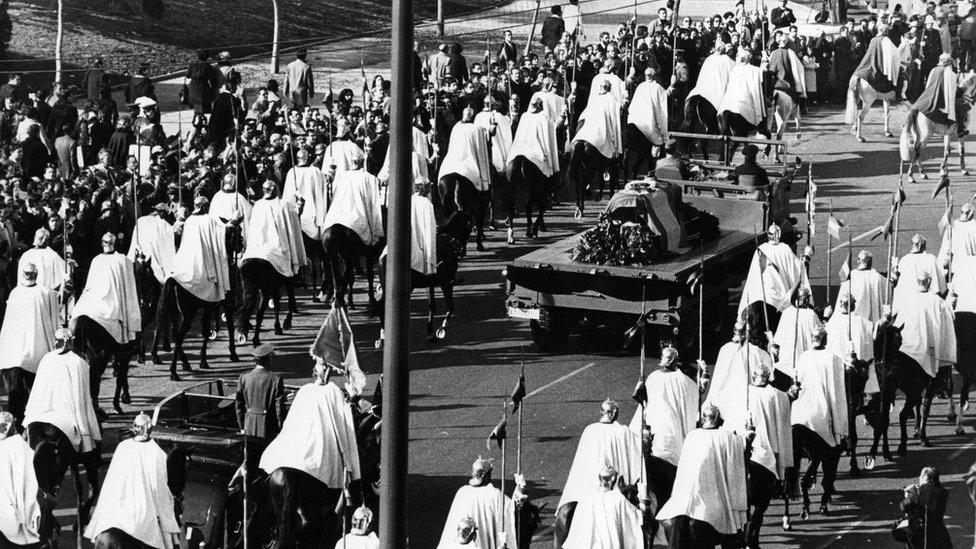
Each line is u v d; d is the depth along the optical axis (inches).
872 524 1050.1
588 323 1402.6
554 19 2432.3
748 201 1470.2
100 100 1834.4
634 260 1326.3
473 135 1641.2
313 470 907.4
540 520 1013.2
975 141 2207.2
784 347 1206.3
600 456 943.0
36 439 999.6
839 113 2420.0
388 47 2731.3
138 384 1311.5
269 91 1898.4
